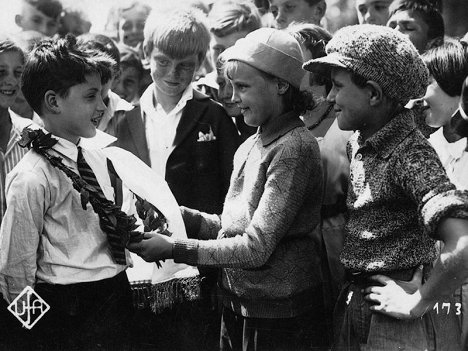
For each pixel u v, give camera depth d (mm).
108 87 3760
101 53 3012
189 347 3420
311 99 2951
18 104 4090
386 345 2553
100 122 3814
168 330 3385
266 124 2910
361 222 2574
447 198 2314
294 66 2869
